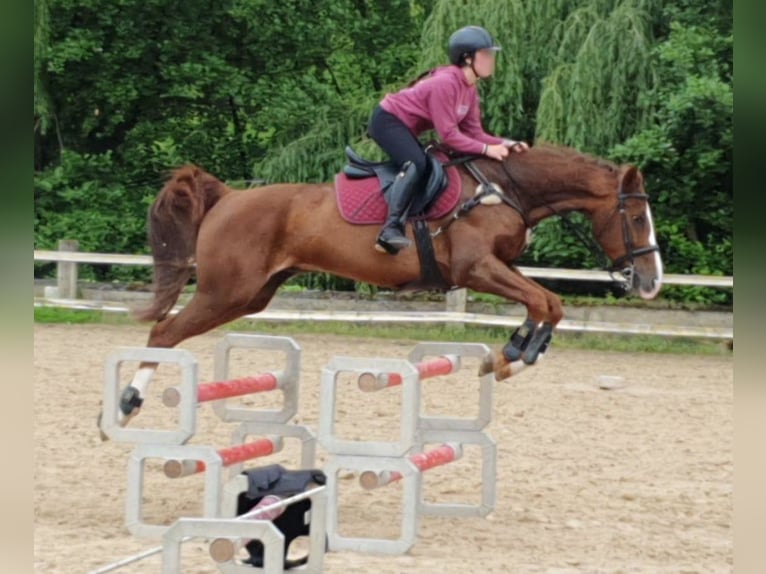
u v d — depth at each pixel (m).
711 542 7.02
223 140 23.81
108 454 9.26
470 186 8.26
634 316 17.94
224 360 7.73
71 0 21.98
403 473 6.56
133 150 23.50
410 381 6.56
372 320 17.62
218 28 23.48
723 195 18.80
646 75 18.17
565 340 17.25
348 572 6.12
